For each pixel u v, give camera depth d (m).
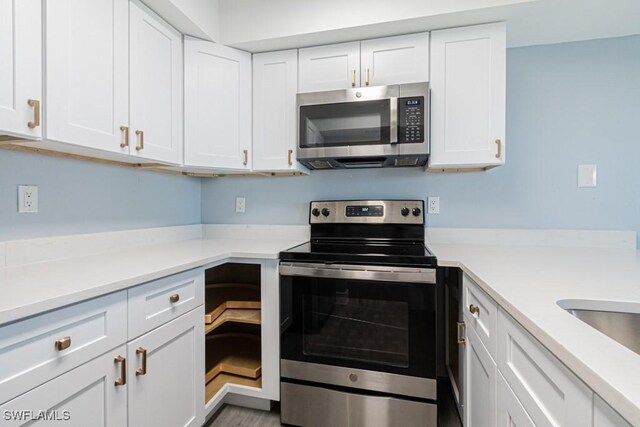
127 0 1.34
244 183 2.25
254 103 1.90
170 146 1.59
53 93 1.04
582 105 1.77
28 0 0.98
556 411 0.60
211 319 1.61
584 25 1.61
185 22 1.59
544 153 1.82
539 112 1.82
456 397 1.64
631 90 1.71
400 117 1.63
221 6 1.79
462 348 1.41
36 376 0.76
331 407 1.50
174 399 1.25
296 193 2.16
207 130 1.75
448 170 1.90
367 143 1.67
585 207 1.77
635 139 1.71
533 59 1.81
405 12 1.55
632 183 1.71
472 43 1.60
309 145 1.76
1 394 0.70
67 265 1.23
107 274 1.06
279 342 1.59
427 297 1.38
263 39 1.75
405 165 1.95
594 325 0.80
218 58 1.78
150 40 1.47
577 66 1.77
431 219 1.96
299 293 1.53
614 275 1.07
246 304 1.79
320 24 1.66
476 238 1.89
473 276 1.14
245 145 1.88
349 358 1.47
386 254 1.46
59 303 0.80
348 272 1.45
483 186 1.89
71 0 1.10
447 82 1.63
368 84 1.72
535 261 1.34
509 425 0.85
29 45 0.98
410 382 1.40
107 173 1.60
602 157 1.75
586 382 0.48
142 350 1.08
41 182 1.31
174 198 2.08
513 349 0.82
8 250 1.19
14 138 1.03
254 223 2.23
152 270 1.14
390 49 1.70
